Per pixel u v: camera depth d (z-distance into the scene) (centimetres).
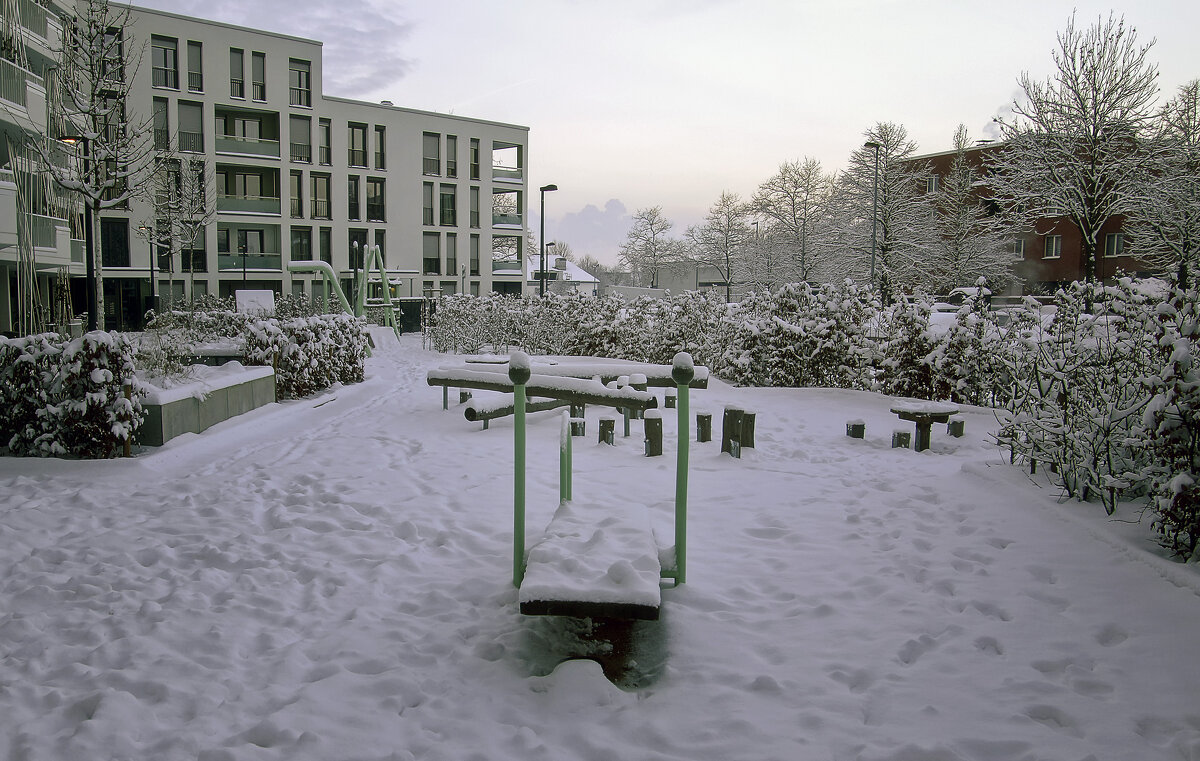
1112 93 2738
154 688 367
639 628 431
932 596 471
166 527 627
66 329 1371
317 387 1507
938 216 4625
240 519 649
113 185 1764
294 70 4609
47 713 349
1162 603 431
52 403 849
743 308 1697
